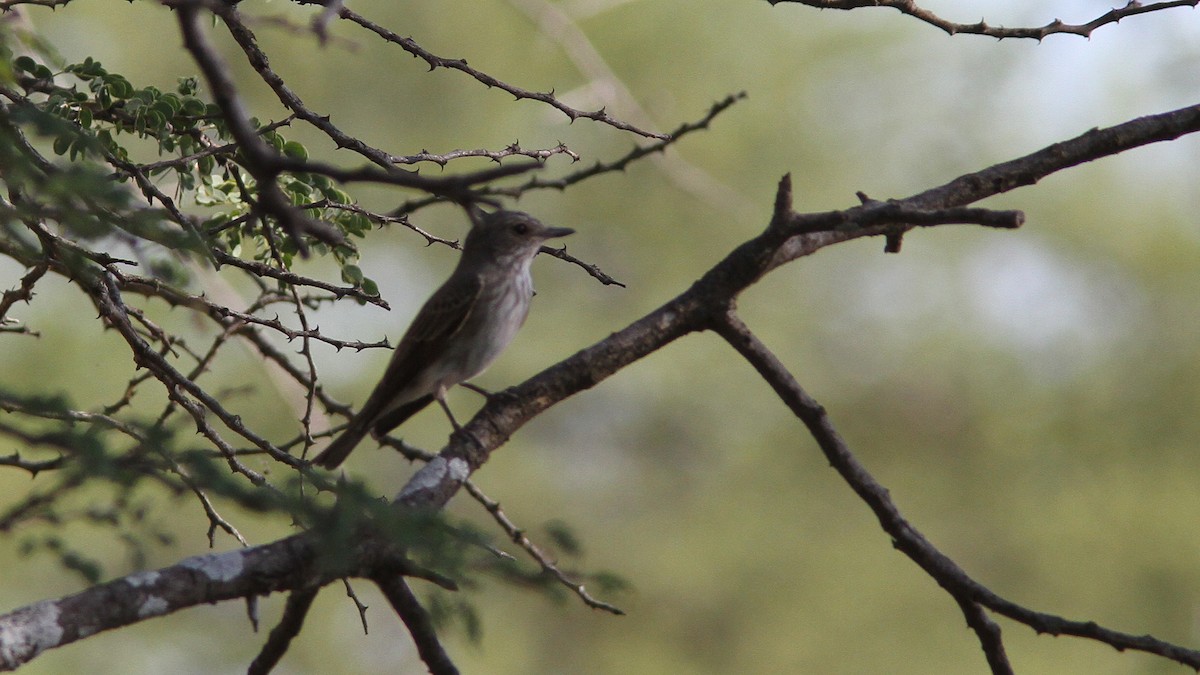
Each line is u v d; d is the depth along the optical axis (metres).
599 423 18.25
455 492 5.15
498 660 16.92
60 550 4.17
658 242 17.16
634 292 17.23
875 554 17.00
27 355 12.82
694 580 17.00
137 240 5.03
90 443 2.99
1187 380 17.05
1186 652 4.61
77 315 13.17
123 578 3.81
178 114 5.62
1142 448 16.94
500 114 16.48
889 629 16.39
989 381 17.69
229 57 15.30
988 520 16.91
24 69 5.33
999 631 5.07
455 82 16.31
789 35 17.25
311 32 3.17
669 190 16.91
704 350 18.09
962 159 17.06
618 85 11.66
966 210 4.48
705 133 16.83
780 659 16.42
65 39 14.74
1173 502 16.47
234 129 2.95
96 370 13.03
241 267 5.30
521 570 3.43
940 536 16.94
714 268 5.63
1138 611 15.80
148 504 4.32
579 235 17.27
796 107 17.16
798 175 16.88
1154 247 17.38
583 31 16.64
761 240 5.49
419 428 16.98
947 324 17.91
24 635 3.56
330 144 15.89
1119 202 17.70
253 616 4.32
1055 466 17.16
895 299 18.22
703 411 18.00
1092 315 17.81
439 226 17.62
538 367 16.98
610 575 3.82
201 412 5.05
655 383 18.02
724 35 17.11
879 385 17.84
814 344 18.11
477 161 15.99
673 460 17.97
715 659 16.67
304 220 3.02
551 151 6.07
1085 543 16.34
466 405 17.06
